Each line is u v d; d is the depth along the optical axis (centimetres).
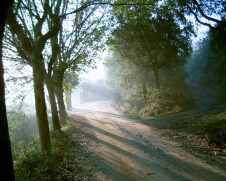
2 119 228
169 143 736
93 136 948
